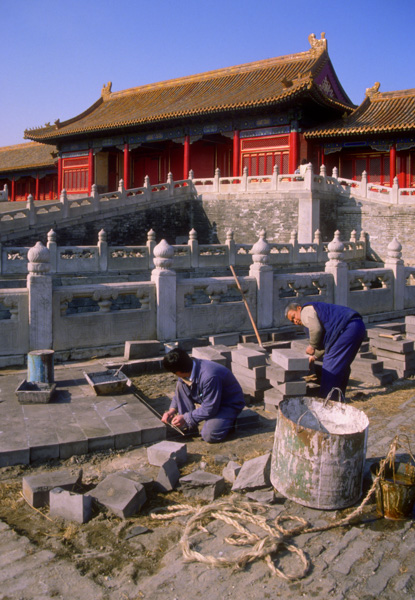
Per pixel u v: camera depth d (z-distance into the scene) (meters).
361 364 9.74
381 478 5.08
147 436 6.73
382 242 31.41
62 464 6.15
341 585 4.09
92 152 47.12
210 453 6.51
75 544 4.64
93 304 20.39
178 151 46.56
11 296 9.45
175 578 4.18
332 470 5.07
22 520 5.01
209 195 34.91
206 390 6.70
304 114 36.41
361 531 4.83
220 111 36.75
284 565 4.34
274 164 37.03
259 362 8.46
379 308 15.38
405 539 4.71
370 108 37.84
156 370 9.95
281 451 5.36
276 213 32.53
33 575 4.21
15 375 8.94
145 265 22.19
